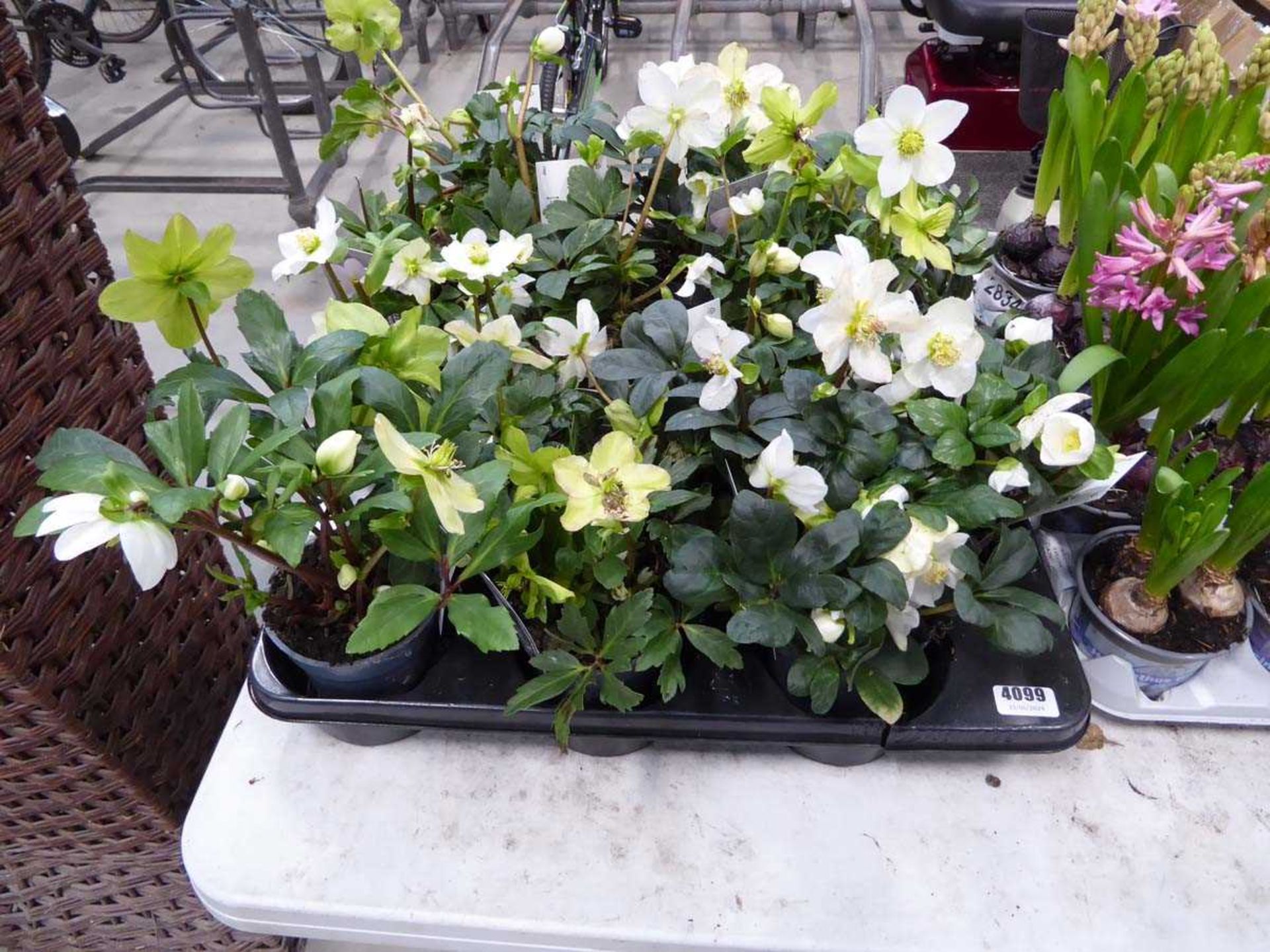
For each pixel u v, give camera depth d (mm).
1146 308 686
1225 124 866
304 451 564
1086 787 708
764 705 689
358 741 745
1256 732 746
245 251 2381
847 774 720
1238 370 695
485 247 718
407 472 488
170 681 947
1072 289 960
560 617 697
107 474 470
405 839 690
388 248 739
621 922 645
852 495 636
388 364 638
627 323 710
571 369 735
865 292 609
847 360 678
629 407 658
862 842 680
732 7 2867
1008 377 664
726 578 604
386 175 2631
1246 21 1079
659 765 729
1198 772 718
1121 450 843
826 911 646
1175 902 645
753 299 719
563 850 682
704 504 657
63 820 923
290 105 2791
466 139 985
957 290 866
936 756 728
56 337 745
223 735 761
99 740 837
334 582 646
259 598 655
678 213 935
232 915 678
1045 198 1040
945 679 699
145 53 3275
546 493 623
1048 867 664
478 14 3059
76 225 752
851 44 3131
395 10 859
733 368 623
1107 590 743
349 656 660
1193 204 760
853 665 616
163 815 945
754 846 680
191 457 524
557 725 618
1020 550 630
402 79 925
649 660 619
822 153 876
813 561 579
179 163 2709
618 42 3170
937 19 1690
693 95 788
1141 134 905
